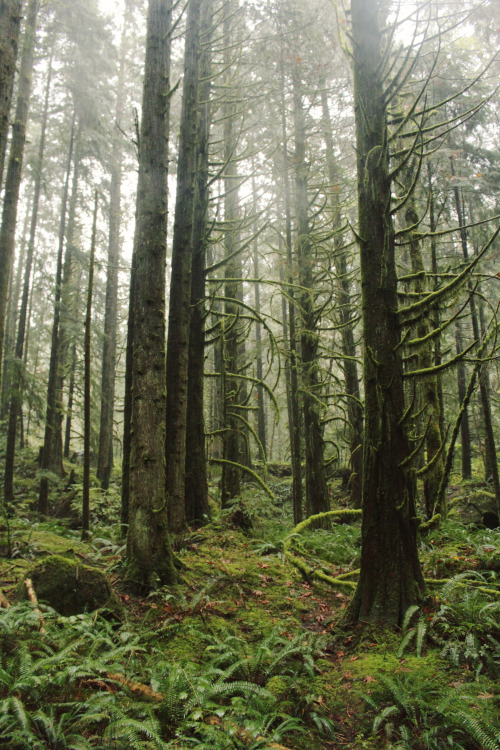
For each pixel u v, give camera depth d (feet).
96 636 12.93
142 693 11.28
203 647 14.21
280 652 13.50
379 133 17.26
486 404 30.19
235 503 30.25
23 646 11.14
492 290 41.91
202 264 30.35
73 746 8.61
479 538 25.14
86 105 51.93
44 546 23.12
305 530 28.76
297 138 39.42
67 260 56.18
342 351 46.09
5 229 34.30
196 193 30.40
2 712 8.88
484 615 14.74
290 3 35.09
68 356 67.05
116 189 64.39
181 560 20.88
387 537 15.62
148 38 21.20
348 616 15.98
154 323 19.44
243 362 50.03
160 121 20.65
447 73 35.73
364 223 17.15
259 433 73.51
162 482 18.94
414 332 34.47
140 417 18.93
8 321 71.77
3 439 62.23
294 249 39.50
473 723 9.93
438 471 32.07
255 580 20.24
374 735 10.85
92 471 64.28
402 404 16.26
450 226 43.96
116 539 27.66
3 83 26.45
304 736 10.77
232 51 39.78
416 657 13.42
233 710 10.78
